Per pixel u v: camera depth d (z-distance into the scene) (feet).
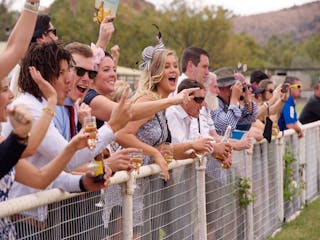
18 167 23.30
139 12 366.43
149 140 34.55
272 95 59.57
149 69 35.88
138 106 30.30
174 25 379.14
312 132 74.08
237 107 46.09
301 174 67.97
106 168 25.21
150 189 31.89
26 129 20.51
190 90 31.55
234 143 43.50
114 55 38.19
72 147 23.61
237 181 45.91
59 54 25.99
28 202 22.57
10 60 23.59
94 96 32.37
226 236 43.65
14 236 22.68
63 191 24.49
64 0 325.21
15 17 320.29
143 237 31.42
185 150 35.78
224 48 400.06
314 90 81.82
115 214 28.94
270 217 55.67
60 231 25.00
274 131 55.47
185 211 36.32
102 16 37.35
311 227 59.06
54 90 24.50
